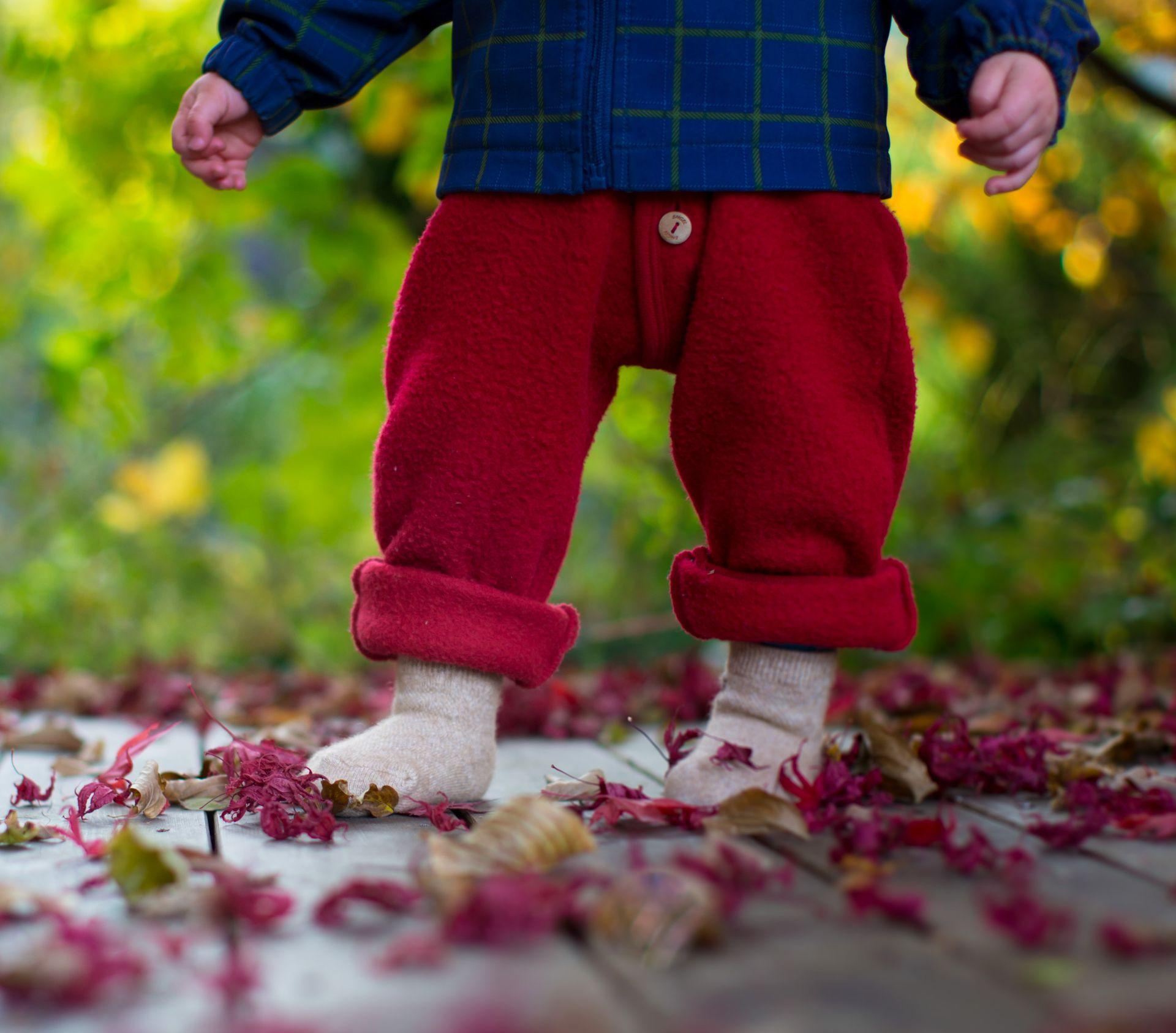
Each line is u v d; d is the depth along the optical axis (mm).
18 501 4070
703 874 939
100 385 3887
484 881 913
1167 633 3383
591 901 851
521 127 1285
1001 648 3457
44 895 943
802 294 1248
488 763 1344
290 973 783
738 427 1258
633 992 744
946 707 2088
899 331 1262
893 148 3863
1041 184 3855
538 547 1307
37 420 4344
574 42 1268
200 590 3941
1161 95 3016
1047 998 730
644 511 3639
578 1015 709
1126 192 4031
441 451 1288
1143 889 971
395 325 1351
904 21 1328
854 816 1168
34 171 3471
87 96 3291
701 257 1263
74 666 3594
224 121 1393
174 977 777
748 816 1137
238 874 967
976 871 1006
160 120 3311
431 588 1288
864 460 1251
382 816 1261
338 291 3873
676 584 1335
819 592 1251
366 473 3660
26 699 2525
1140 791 1289
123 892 956
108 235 3488
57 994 740
